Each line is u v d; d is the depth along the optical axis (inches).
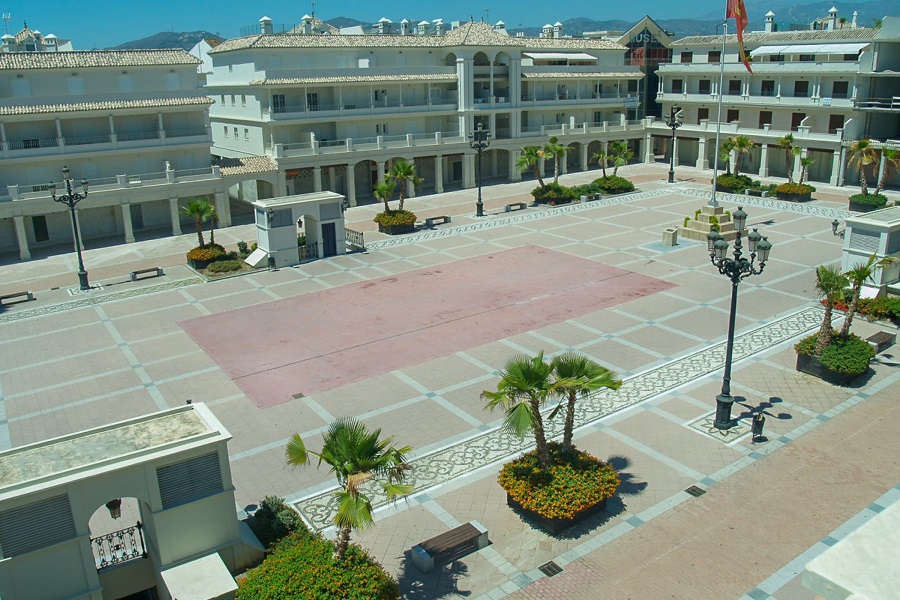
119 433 676.7
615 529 738.8
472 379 1115.9
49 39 2583.7
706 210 1915.6
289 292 1577.3
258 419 1015.6
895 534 308.3
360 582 595.5
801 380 1064.2
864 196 2139.5
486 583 669.3
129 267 1814.7
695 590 647.8
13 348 1304.1
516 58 2758.4
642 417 973.2
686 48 3093.0
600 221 2138.3
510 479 773.3
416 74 2549.2
